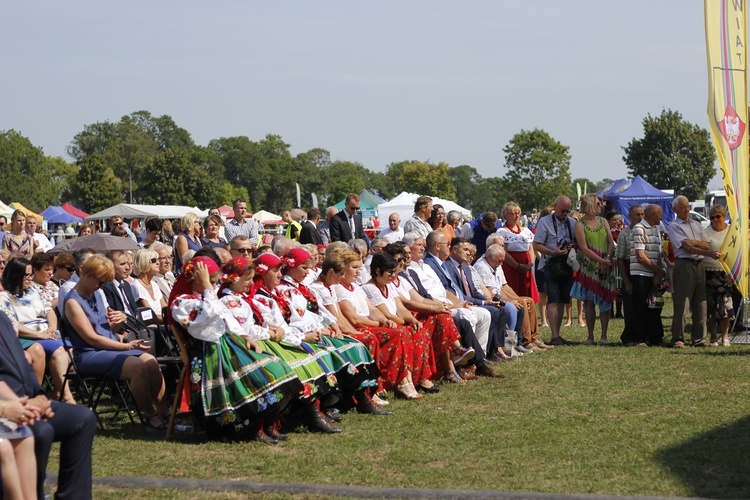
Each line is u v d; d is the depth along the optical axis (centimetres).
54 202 10569
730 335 1224
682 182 6962
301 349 691
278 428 671
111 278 711
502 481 520
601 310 1188
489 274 1083
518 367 982
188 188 10212
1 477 416
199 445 630
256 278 713
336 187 12312
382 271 848
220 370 635
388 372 797
